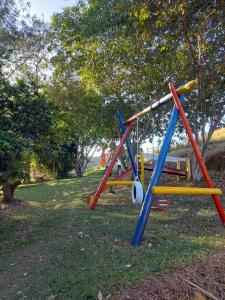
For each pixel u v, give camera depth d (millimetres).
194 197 8211
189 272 3439
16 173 7512
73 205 8773
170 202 7656
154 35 7602
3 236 6070
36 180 21938
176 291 3178
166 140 4910
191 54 8141
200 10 6199
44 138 7312
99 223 5988
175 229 5191
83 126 13242
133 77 10961
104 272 3648
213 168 12195
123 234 5129
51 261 4238
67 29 11062
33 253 4723
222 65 7766
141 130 12023
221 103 9203
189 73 9422
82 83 13641
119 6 8258
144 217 4625
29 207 9242
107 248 4465
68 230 5676
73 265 3988
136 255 4078
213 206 6863
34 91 6723
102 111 11992
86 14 10414
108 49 10758
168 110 11070
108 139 14070
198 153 5094
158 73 9953
